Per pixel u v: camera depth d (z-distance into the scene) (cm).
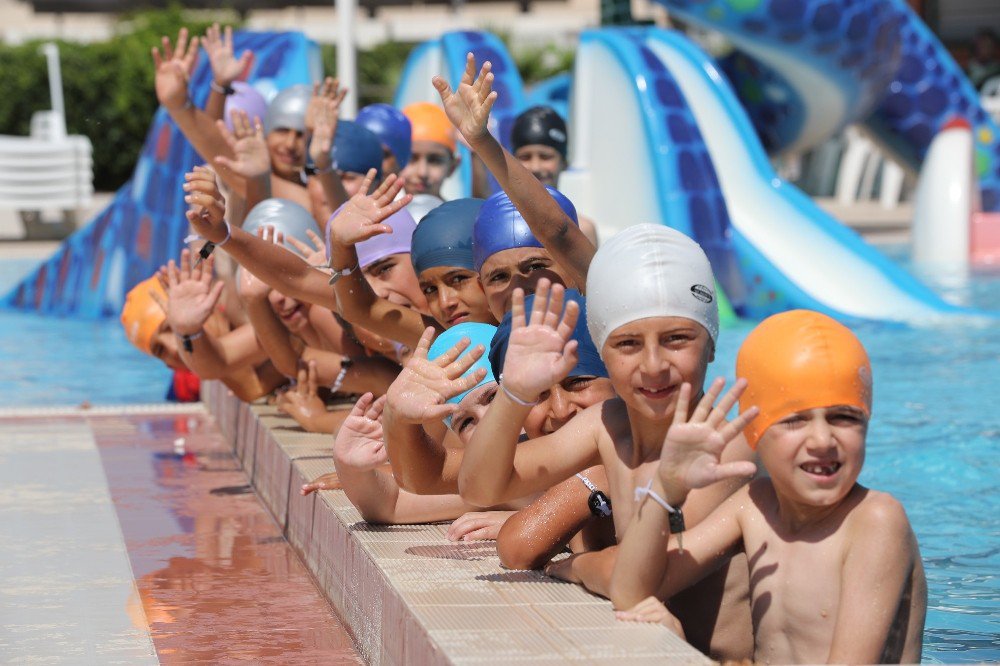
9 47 3678
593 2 5644
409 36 4831
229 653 484
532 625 393
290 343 775
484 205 593
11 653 483
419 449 485
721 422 389
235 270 916
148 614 535
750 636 448
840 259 1650
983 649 509
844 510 393
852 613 376
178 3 4691
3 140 2792
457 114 527
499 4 5684
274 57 1622
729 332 1460
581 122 1767
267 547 650
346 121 920
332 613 539
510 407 438
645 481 442
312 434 749
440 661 365
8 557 627
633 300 411
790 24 2080
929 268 2247
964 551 670
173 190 1638
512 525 478
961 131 2425
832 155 3591
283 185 1043
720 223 1594
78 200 2845
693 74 1875
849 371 376
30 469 841
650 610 400
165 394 1234
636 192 1644
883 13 2141
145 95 3700
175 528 689
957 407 1044
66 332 1634
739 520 416
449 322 637
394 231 707
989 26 4797
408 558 484
